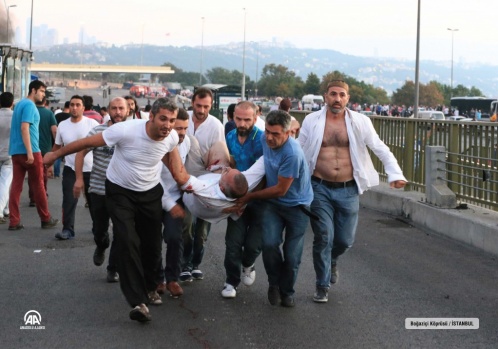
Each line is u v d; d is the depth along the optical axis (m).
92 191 8.01
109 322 6.45
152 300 7.00
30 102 10.94
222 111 41.41
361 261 9.10
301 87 108.38
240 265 7.34
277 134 6.57
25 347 5.77
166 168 7.22
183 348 5.79
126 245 6.32
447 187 11.34
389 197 12.89
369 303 7.20
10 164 11.88
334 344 5.96
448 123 11.48
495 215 10.33
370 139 7.33
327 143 7.30
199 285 7.84
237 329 6.31
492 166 10.22
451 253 9.64
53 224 11.44
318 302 7.18
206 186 6.90
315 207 7.20
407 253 9.61
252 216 7.21
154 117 6.27
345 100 7.25
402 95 93.50
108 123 8.30
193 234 8.22
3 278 8.01
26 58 25.11
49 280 7.94
